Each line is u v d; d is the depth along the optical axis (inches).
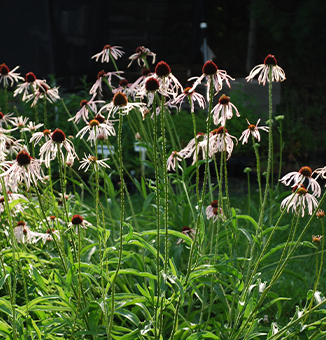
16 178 67.2
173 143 122.3
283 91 442.9
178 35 319.0
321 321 74.4
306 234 159.0
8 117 104.6
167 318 91.0
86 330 78.1
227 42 717.3
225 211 107.4
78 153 238.8
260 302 74.7
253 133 87.8
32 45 295.6
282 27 431.5
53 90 106.7
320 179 250.2
